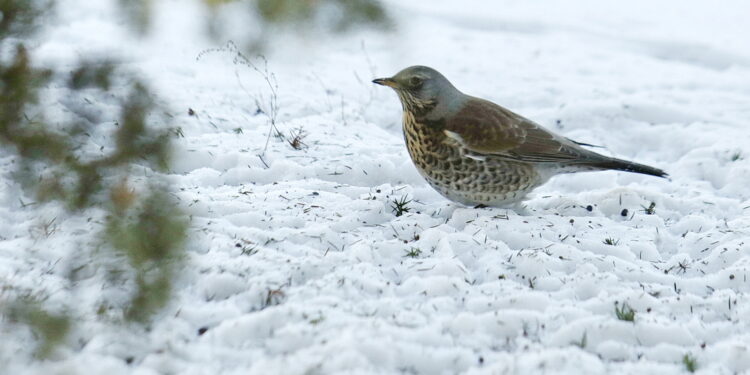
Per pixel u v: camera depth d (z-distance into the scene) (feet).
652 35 87.97
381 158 47.42
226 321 28.07
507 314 29.30
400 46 65.05
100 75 27.43
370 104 60.44
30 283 30.45
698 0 107.24
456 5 94.07
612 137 57.77
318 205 39.78
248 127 52.39
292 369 25.44
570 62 75.31
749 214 42.42
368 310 29.63
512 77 69.15
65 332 24.85
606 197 43.14
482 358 27.20
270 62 62.49
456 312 29.99
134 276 24.64
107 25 68.90
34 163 25.14
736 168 49.34
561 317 29.63
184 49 66.13
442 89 39.06
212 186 43.32
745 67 79.10
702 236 38.68
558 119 59.93
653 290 32.60
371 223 38.91
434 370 26.58
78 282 30.50
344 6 32.09
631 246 37.35
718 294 32.32
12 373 25.58
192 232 33.94
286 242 35.32
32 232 34.35
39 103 26.22
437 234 36.04
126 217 24.32
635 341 28.76
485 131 38.32
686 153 54.80
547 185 48.70
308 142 49.98
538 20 90.27
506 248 35.12
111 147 34.53
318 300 29.86
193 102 54.60
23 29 27.30
